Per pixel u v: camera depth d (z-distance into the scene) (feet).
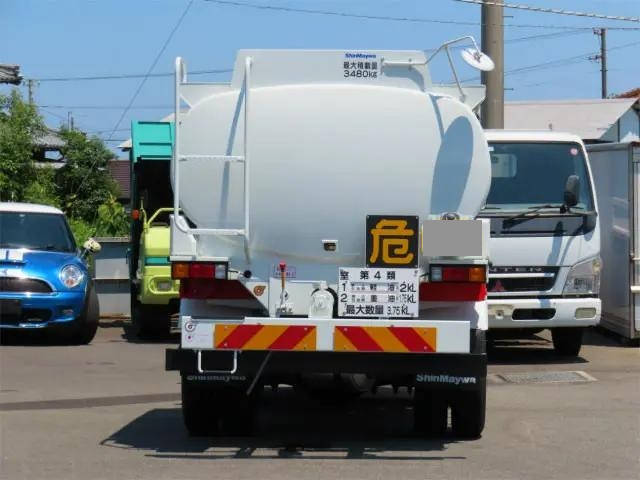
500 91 56.85
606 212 47.96
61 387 34.37
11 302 44.29
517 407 31.07
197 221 22.90
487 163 22.76
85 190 118.62
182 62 22.54
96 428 27.37
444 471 22.25
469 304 23.34
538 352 45.03
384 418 29.63
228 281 23.30
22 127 85.40
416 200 22.76
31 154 87.66
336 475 21.77
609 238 47.62
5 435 26.27
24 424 27.78
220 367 22.59
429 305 23.36
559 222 40.40
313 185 22.72
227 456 23.82
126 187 138.51
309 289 23.06
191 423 25.44
